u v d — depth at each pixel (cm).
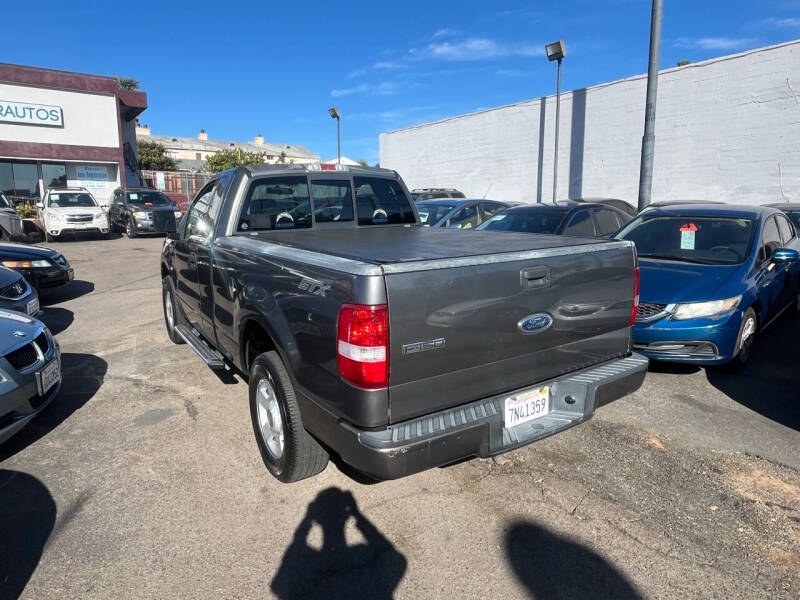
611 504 306
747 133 1293
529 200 1844
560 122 1698
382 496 316
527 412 292
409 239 368
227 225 405
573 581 248
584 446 372
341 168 471
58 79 2208
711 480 329
